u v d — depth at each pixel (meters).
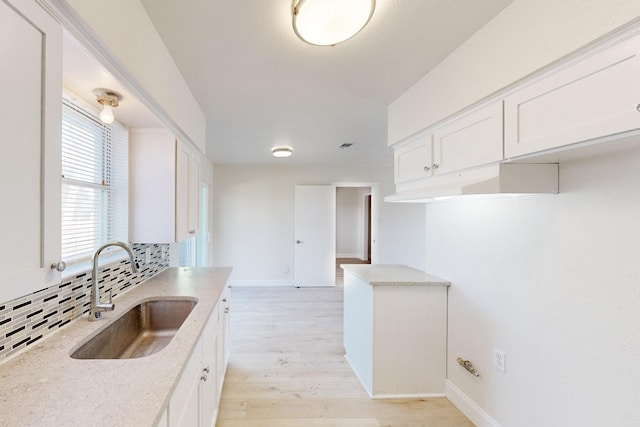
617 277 1.11
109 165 1.71
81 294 1.38
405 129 2.13
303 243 5.26
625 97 0.87
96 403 0.78
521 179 1.35
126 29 1.10
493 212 1.71
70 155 1.39
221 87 2.04
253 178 5.25
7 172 0.63
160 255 2.54
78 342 1.12
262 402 2.06
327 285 5.30
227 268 2.68
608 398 1.14
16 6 0.63
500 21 1.30
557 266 1.33
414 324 2.12
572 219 1.27
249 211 5.25
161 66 1.48
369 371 2.15
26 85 0.67
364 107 2.44
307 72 1.85
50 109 0.73
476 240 1.84
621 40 0.89
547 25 1.09
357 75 1.89
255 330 3.35
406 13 1.31
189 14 1.30
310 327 3.45
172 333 1.73
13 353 1.00
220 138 3.40
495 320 1.69
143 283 2.09
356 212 8.73
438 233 2.24
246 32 1.43
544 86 1.13
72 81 1.21
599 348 1.17
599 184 1.17
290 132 3.16
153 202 1.85
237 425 1.83
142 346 1.62
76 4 0.78
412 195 1.84
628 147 1.05
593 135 0.96
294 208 5.31
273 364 2.59
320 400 2.09
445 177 1.76
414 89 2.02
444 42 1.53
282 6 1.25
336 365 2.58
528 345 1.48
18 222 0.66
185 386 1.07
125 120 1.70
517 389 1.54
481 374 1.80
